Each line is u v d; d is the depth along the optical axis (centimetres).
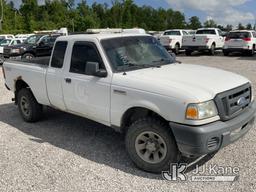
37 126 636
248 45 2005
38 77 595
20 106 670
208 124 384
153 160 426
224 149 489
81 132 593
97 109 488
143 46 532
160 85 411
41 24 7025
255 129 566
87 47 504
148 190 389
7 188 402
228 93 405
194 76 442
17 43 1905
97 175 428
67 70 533
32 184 409
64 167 452
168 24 8844
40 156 490
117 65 476
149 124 416
